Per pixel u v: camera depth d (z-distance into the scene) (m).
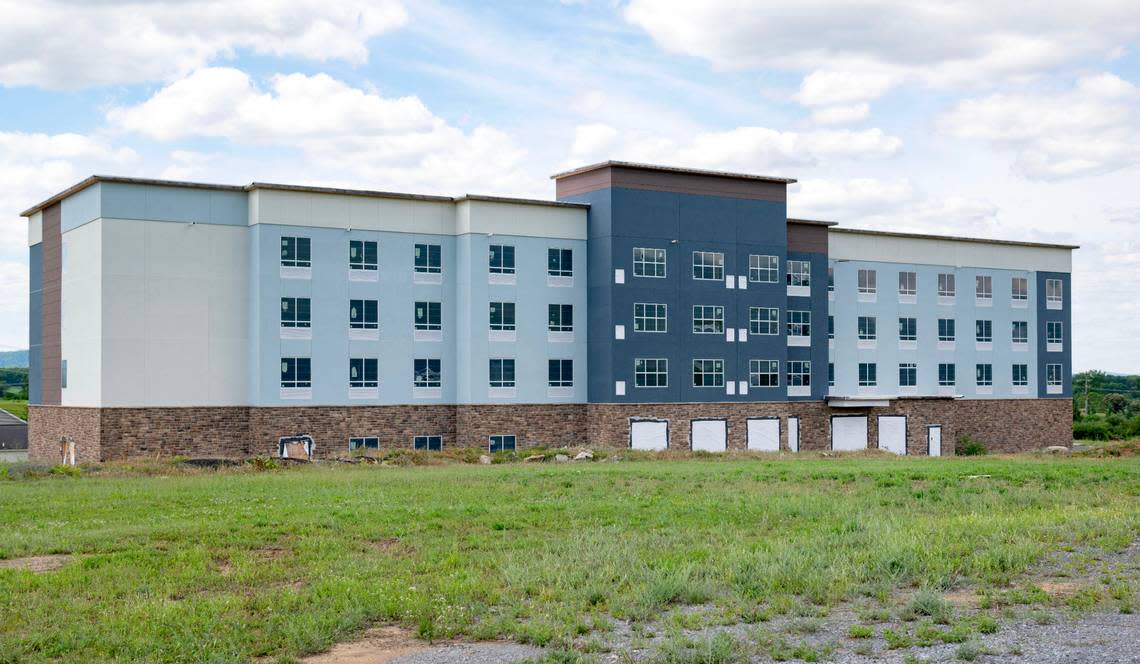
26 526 25.17
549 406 61.34
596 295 62.12
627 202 61.72
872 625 15.50
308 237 56.31
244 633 15.30
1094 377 187.88
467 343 59.28
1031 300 82.81
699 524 25.30
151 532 23.62
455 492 32.72
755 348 66.06
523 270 60.84
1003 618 15.55
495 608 16.77
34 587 18.20
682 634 15.03
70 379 57.06
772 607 16.50
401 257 58.84
